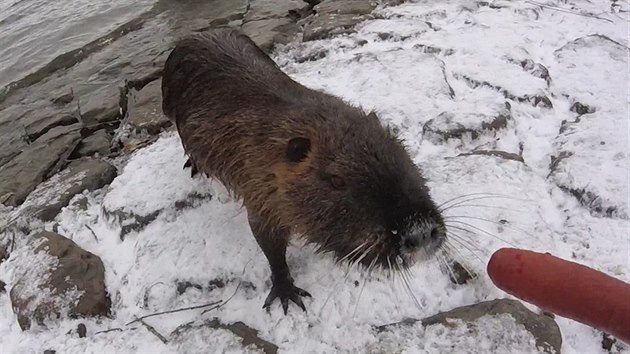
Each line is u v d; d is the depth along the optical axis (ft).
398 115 3.33
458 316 2.40
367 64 3.75
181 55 2.78
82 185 3.25
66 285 2.69
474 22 4.18
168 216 2.93
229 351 2.39
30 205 3.19
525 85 3.46
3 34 5.63
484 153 3.07
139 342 2.49
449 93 3.46
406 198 2.03
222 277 2.66
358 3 4.65
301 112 2.31
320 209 2.16
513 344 2.30
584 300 1.69
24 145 3.91
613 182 2.82
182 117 2.74
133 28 5.38
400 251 2.03
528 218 2.72
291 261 2.70
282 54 4.20
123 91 4.32
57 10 5.98
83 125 3.97
